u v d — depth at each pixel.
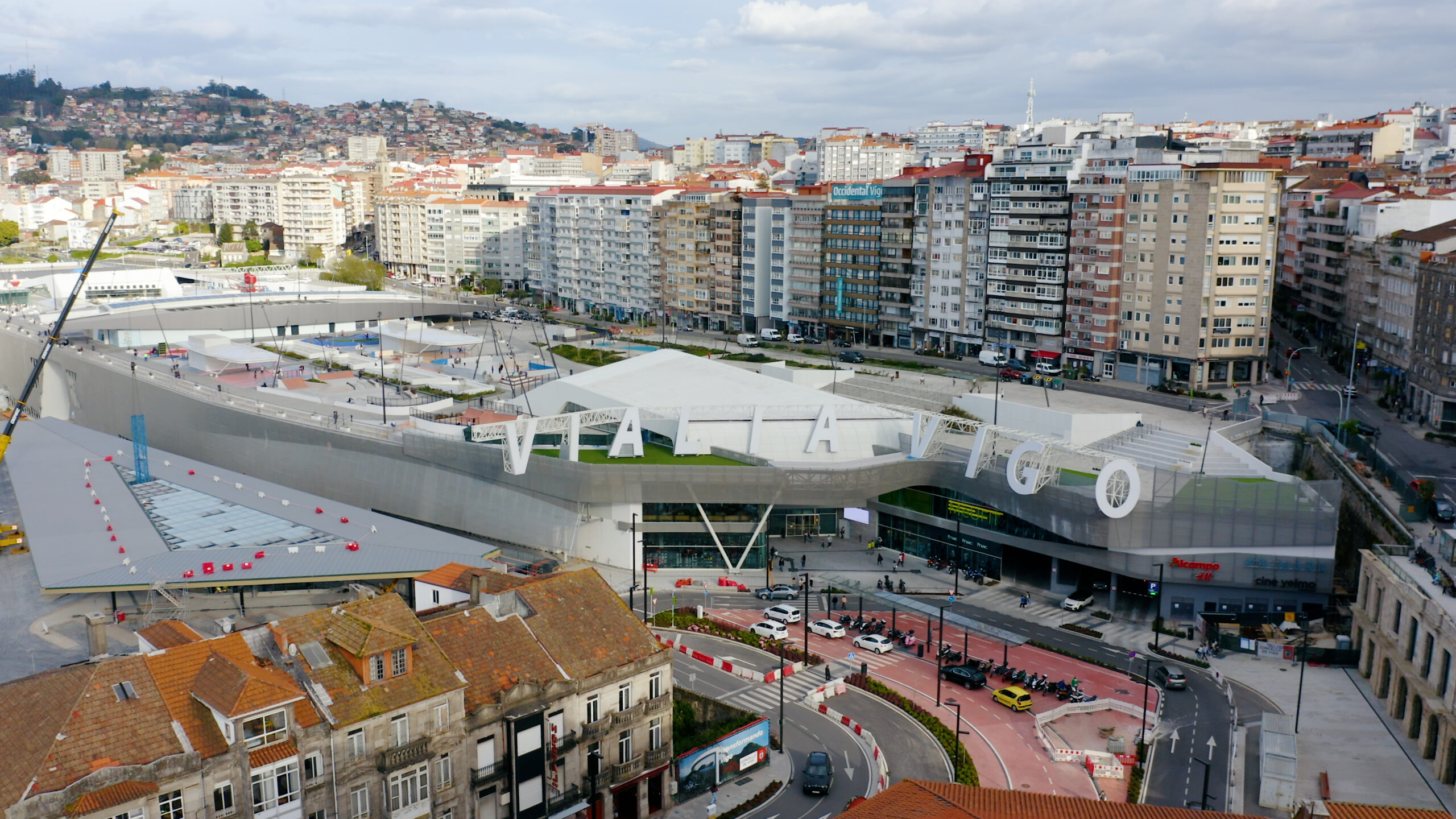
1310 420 176.75
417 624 73.56
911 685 110.19
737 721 93.31
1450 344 175.50
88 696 62.69
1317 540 126.38
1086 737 98.62
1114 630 126.00
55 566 112.81
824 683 109.88
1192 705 105.88
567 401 181.38
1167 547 129.75
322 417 190.25
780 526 159.75
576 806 77.31
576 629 81.06
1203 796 87.88
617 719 80.25
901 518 155.00
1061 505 134.12
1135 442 165.88
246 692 63.78
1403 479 150.00
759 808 85.25
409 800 69.50
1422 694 94.94
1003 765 92.94
